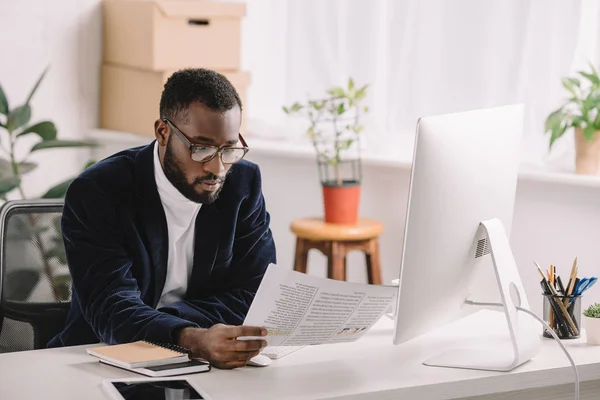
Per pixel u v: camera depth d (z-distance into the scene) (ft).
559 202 11.30
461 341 7.05
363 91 13.03
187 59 14.69
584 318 7.06
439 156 5.99
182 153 6.81
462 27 12.51
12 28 14.34
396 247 13.23
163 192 7.17
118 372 6.12
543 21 11.73
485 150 6.48
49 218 8.31
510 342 7.00
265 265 7.77
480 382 6.13
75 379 5.96
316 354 6.64
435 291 6.26
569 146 11.72
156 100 14.57
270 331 6.17
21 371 6.14
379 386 5.88
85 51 15.24
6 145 14.37
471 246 6.45
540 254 11.55
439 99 12.85
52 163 15.06
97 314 6.81
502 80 12.20
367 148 13.74
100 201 7.04
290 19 14.53
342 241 12.51
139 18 14.61
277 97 15.11
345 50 13.96
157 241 7.23
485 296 6.88
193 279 7.50
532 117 11.94
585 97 11.43
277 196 14.43
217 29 14.85
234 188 7.57
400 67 13.25
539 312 11.59
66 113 15.14
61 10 14.85
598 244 10.96
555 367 6.38
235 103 6.82
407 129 13.26
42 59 14.73
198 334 6.34
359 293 6.12
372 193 13.42
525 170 11.73
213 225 7.44
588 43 11.43
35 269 8.20
